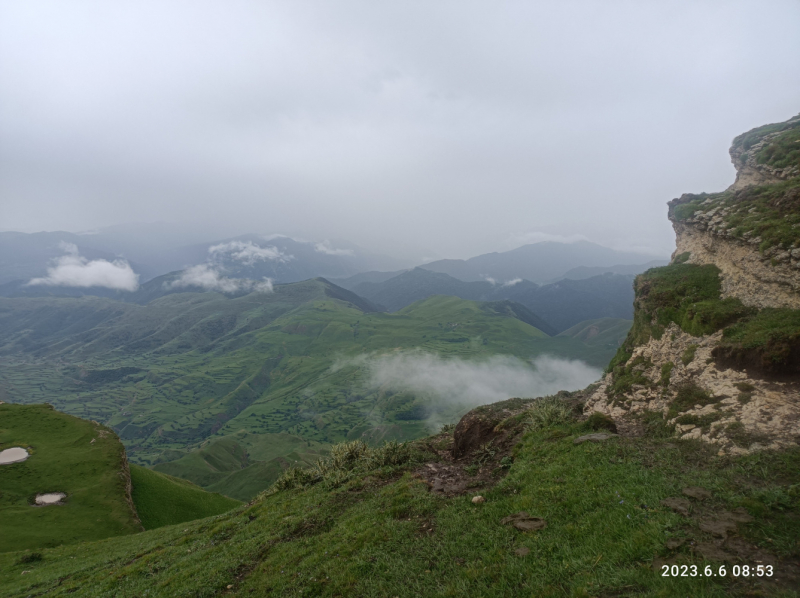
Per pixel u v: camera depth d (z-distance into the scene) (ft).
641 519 28.84
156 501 234.38
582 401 69.77
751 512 26.58
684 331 61.46
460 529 36.37
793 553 22.31
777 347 42.32
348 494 56.18
